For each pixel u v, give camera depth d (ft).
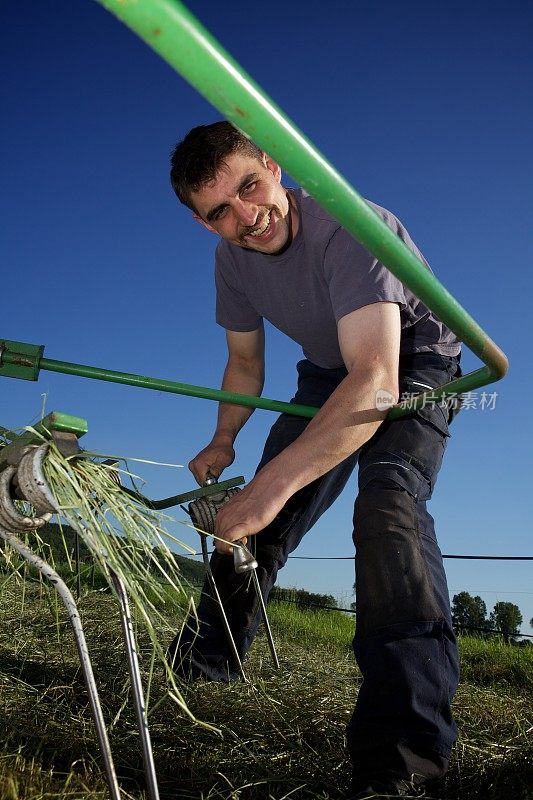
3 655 9.21
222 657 8.38
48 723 6.41
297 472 5.48
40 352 6.51
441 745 5.26
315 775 5.91
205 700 7.41
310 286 7.66
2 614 11.59
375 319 6.39
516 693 11.48
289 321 8.34
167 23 1.96
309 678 9.53
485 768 6.44
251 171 6.81
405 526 5.85
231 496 5.55
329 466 5.65
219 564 8.46
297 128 2.43
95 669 8.71
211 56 2.08
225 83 2.16
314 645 16.37
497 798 5.99
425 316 7.52
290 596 26.30
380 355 6.18
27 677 8.17
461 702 8.89
